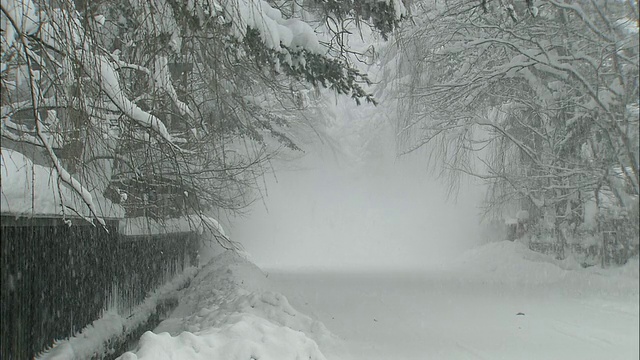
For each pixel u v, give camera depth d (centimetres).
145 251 1388
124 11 999
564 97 2358
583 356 1040
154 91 902
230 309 1229
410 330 1293
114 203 1048
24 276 701
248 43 1058
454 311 1577
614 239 2495
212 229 1257
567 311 1577
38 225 705
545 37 2352
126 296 1194
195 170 1262
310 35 1156
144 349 655
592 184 2416
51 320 786
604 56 2248
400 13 1201
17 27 612
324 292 1983
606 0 2264
